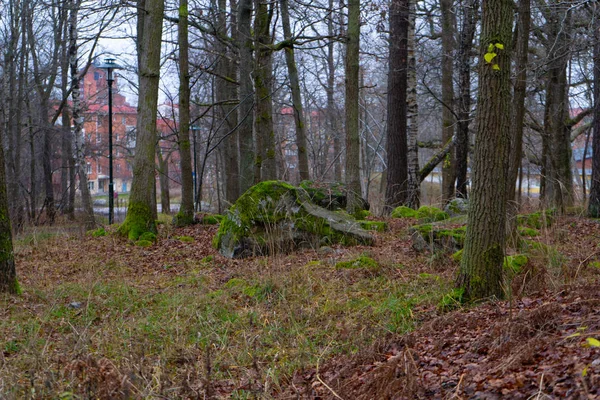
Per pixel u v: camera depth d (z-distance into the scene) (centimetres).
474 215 709
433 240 1032
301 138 2184
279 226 1166
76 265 1164
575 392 379
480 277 705
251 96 1808
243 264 1095
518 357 468
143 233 1390
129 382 452
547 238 952
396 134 1808
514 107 1080
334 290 853
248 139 1891
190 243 1338
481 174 701
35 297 887
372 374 528
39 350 648
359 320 730
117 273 1105
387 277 900
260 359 641
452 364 526
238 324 758
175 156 5059
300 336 694
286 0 1675
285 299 835
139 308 862
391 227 1298
